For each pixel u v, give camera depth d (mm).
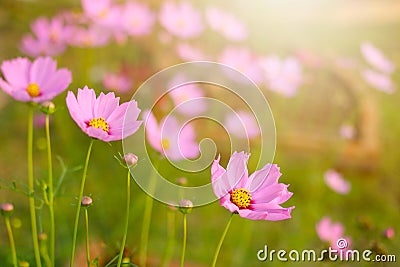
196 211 1665
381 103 2516
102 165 1701
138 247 1381
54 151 1825
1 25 2506
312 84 2266
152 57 1957
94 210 1516
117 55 2035
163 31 2070
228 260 1531
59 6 2514
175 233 1534
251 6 2926
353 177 2010
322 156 1991
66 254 1285
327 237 1313
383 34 3363
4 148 1842
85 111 765
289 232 1642
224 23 1700
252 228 1640
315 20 3246
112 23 1521
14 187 872
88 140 1785
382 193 1990
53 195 907
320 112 2193
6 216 867
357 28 3365
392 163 2141
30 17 2533
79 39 1505
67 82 871
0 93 2053
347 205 1899
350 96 2264
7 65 873
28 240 1421
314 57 2057
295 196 1861
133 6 1554
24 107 2025
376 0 3857
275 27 2912
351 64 2326
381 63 1828
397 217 1873
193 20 1577
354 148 2014
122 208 1561
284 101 2170
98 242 1291
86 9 1505
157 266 1222
